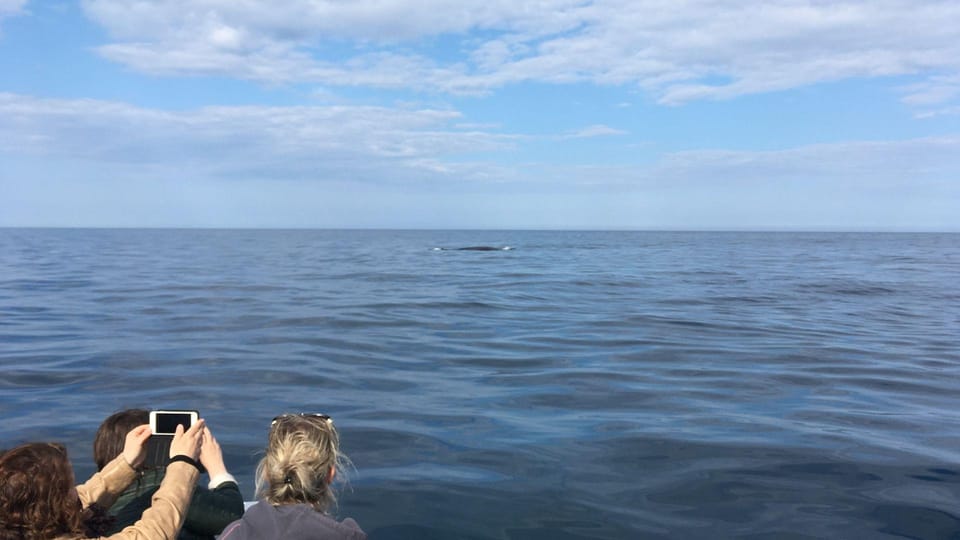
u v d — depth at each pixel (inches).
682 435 309.7
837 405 366.6
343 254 1993.1
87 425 313.3
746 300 870.4
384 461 274.2
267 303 767.7
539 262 1680.6
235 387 389.7
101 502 130.6
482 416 338.6
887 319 715.4
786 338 581.9
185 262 1492.4
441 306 772.0
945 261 1865.2
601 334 591.2
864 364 476.7
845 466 272.7
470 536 211.6
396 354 494.6
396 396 376.8
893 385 415.8
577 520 223.8
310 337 555.5
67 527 108.7
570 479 257.4
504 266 1513.3
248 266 1392.7
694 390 397.1
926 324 681.0
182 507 122.6
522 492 244.8
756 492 247.1
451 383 409.1
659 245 3122.5
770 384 414.6
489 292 934.4
